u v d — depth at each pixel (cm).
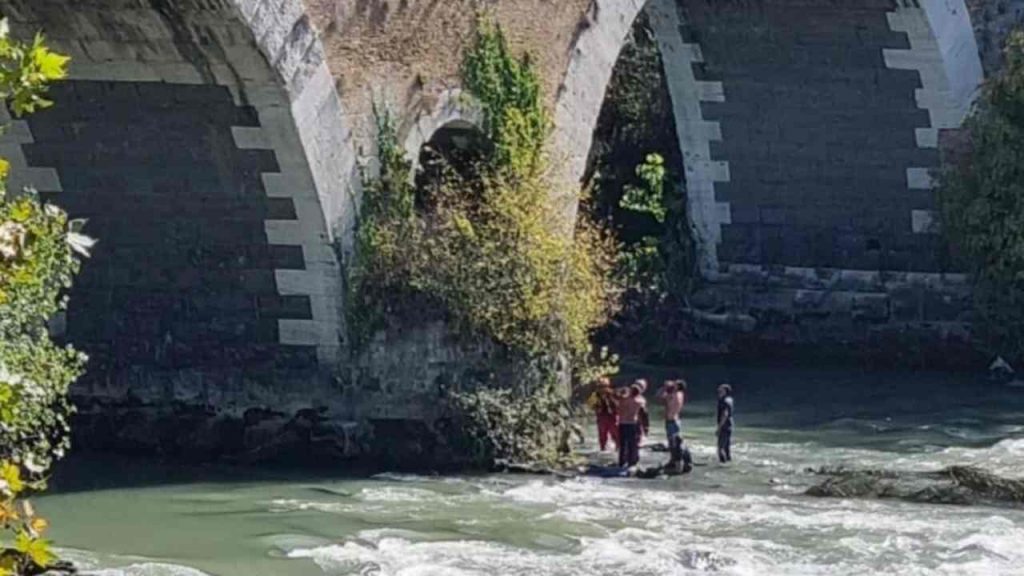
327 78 3206
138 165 3281
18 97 1501
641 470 3300
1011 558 2770
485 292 3319
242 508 3000
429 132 3400
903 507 3095
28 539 1501
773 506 3080
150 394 3425
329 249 3291
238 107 3147
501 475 3275
